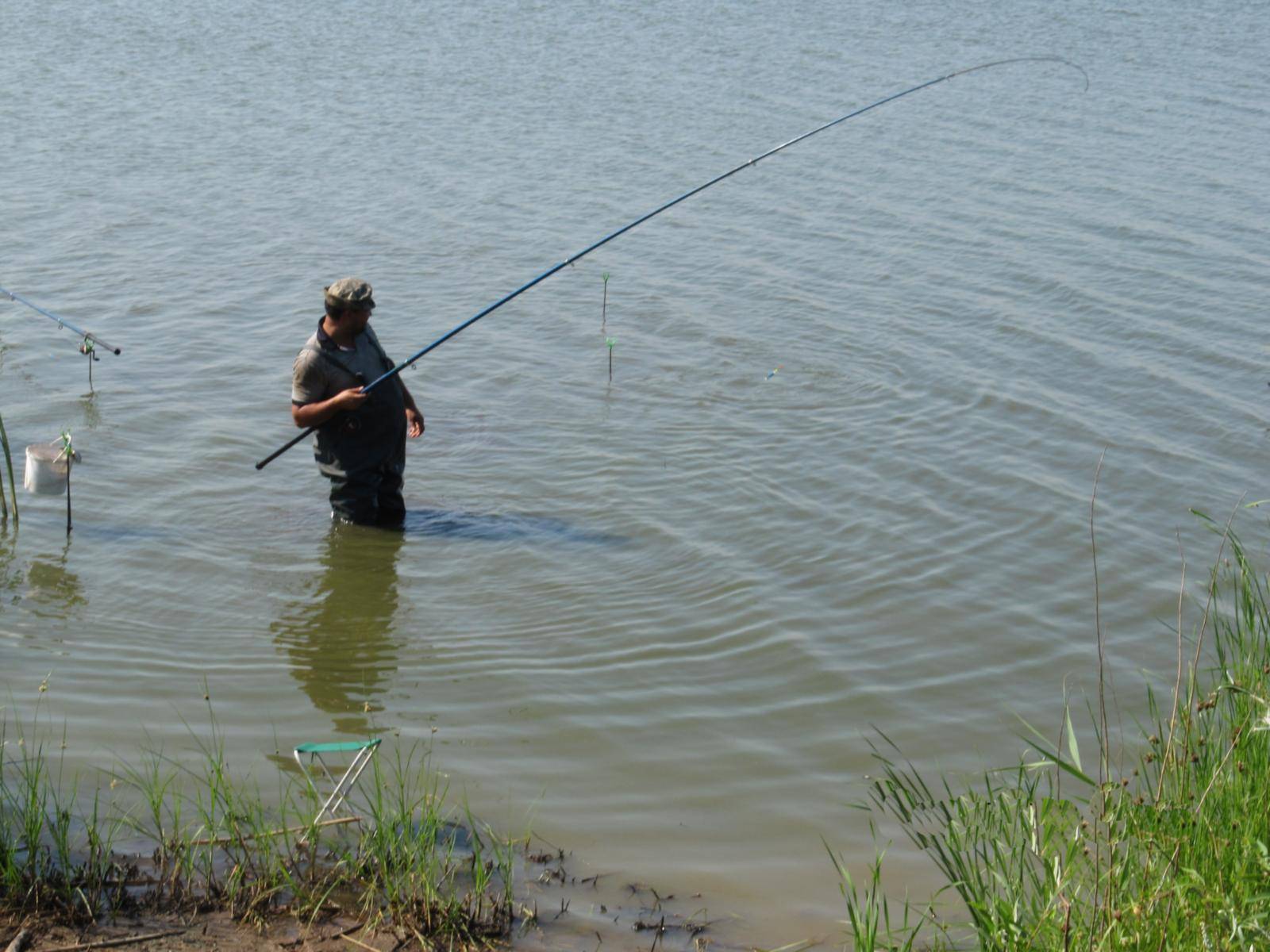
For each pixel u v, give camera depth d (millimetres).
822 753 5836
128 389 10094
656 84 21516
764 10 28422
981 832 4938
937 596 7305
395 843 4711
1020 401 10156
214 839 4812
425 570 7578
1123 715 6141
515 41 25141
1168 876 4062
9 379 10164
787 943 4504
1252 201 15359
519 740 5852
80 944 4176
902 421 9844
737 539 7988
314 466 8992
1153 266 13234
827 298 12508
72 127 18344
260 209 14961
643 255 13766
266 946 4242
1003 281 12898
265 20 27234
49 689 6105
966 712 6191
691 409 10117
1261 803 4387
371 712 6051
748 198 15617
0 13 27234
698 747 5852
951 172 16641
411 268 13203
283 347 11094
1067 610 7164
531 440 9555
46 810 4965
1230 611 7117
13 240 13539
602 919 4566
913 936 4242
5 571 7305
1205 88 21188
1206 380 10594
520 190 15875
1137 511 8391
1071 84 21500
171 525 8016
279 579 7391
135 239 13750
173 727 5840
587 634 6855
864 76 22031
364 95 20766
